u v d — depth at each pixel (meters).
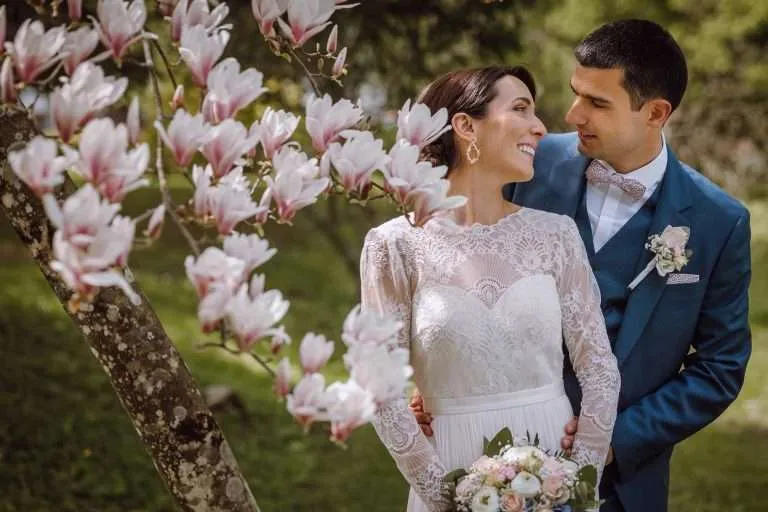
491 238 2.30
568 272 2.34
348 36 5.12
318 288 11.12
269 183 1.62
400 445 2.22
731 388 2.54
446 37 5.24
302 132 4.43
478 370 2.25
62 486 4.50
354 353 1.48
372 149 1.65
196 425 1.83
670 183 2.61
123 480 4.65
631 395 2.57
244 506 1.88
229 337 1.46
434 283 2.28
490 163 2.31
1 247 9.79
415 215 1.69
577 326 2.33
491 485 2.09
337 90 5.28
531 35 11.30
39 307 7.32
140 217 1.38
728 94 12.58
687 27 11.64
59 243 1.27
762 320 10.59
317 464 5.51
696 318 2.58
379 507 5.05
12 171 1.70
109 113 2.38
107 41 1.52
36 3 1.60
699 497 5.45
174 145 1.47
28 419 5.05
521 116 2.30
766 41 11.99
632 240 2.60
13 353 5.99
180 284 9.68
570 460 2.23
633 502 2.54
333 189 1.76
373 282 2.32
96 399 5.53
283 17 2.06
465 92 2.31
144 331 1.78
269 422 5.99
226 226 1.49
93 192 1.30
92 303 1.75
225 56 4.79
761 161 13.64
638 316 2.54
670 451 2.64
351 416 1.46
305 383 1.47
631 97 2.47
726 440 6.62
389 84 5.46
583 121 2.53
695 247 2.56
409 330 2.34
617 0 11.34
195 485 1.84
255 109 4.05
